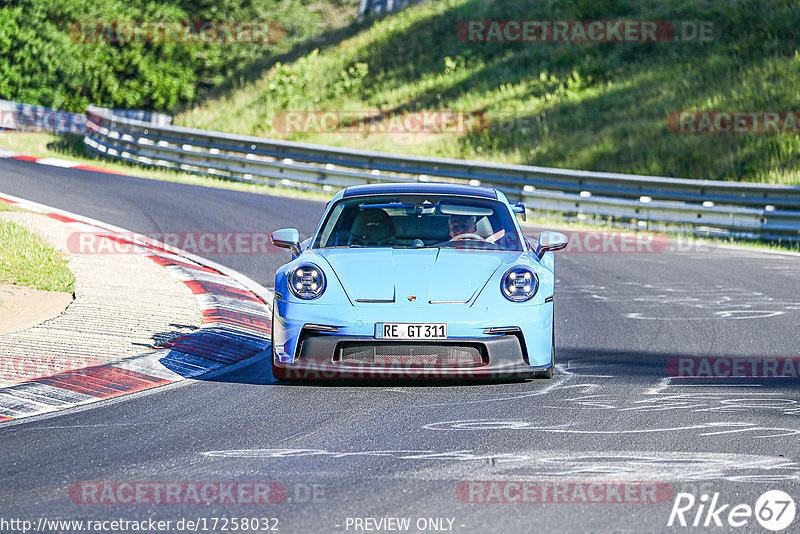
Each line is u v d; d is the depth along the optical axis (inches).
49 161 3353.8
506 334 887.1
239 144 3307.1
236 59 6087.6
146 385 925.2
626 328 1267.2
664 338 1194.0
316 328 881.5
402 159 3048.7
